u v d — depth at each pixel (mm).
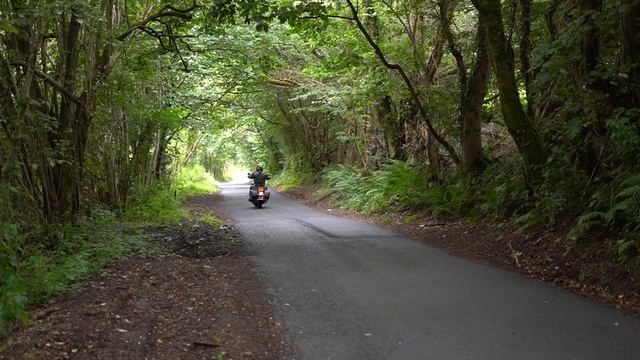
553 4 10984
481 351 5059
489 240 10398
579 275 7523
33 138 9031
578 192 9359
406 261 9406
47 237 9359
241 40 18094
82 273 7867
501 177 12641
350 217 17609
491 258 9336
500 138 18000
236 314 6430
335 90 20641
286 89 29844
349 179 21406
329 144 32781
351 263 9367
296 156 37625
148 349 5121
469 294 7070
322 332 5738
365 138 23297
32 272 7168
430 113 15195
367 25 17391
